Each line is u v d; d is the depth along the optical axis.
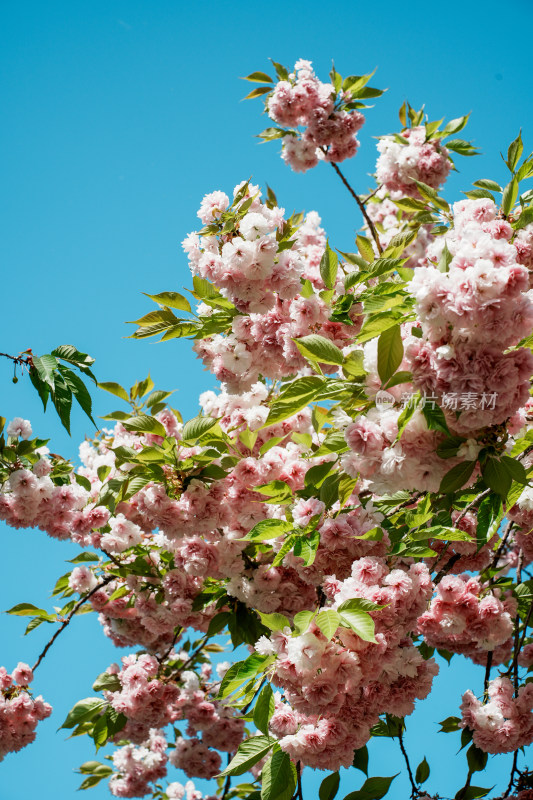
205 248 4.04
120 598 5.94
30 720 5.16
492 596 4.11
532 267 3.81
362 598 2.83
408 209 5.04
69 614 5.48
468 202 3.66
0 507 4.98
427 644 4.75
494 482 2.76
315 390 3.02
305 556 3.05
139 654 6.34
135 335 4.15
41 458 5.12
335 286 4.22
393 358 2.70
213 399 4.90
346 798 3.55
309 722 3.22
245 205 3.95
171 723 6.63
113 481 4.64
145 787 6.99
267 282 3.85
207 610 5.57
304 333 3.96
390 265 3.77
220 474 4.05
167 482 4.14
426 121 6.36
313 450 4.09
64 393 4.03
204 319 4.18
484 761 4.45
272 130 6.47
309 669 2.84
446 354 2.58
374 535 3.12
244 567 4.52
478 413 2.59
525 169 3.89
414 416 2.71
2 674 5.27
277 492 3.50
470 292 2.51
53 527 5.13
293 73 6.29
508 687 4.32
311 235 6.11
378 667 2.95
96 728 5.63
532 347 2.82
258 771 6.90
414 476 2.81
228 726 6.70
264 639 3.11
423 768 4.61
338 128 6.14
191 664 6.67
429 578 3.12
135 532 5.16
